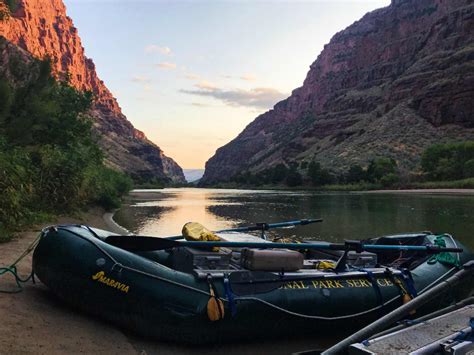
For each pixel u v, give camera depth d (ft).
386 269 23.27
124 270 18.74
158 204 146.30
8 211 38.11
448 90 481.46
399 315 15.37
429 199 168.76
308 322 20.62
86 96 104.73
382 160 361.30
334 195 234.17
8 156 44.60
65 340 16.60
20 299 19.57
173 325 18.71
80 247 19.24
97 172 88.22
